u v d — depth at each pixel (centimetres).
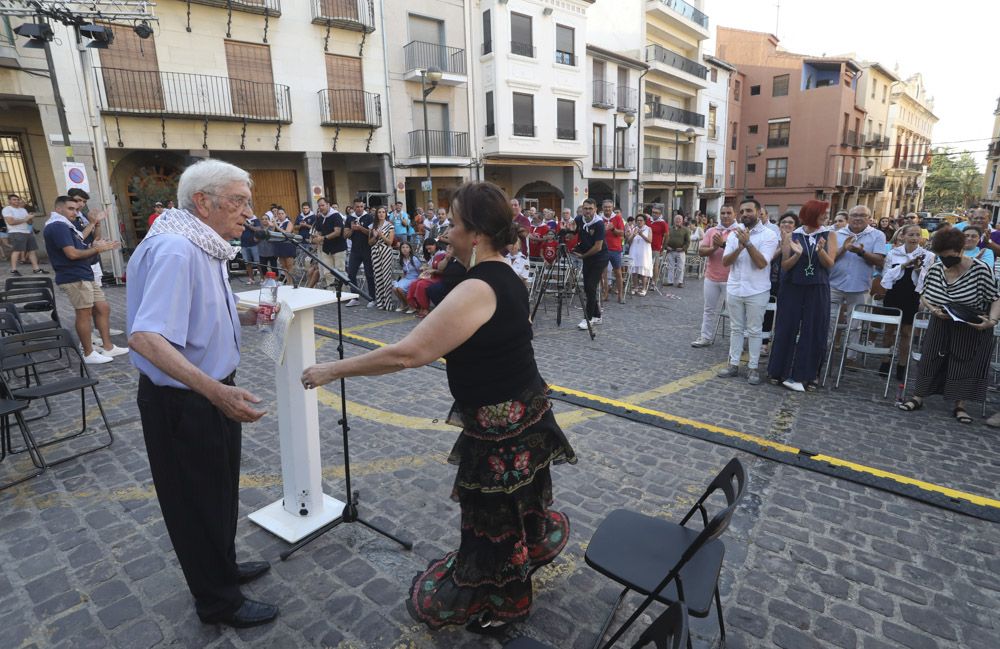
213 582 222
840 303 658
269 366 616
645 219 1233
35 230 1535
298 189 1841
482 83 2134
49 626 231
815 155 3722
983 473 372
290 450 290
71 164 1046
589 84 2516
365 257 954
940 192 7781
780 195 3912
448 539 293
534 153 2256
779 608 245
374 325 816
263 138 1614
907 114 5566
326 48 1697
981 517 314
